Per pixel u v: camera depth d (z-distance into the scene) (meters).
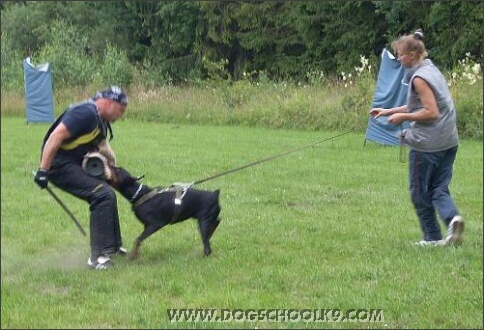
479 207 8.48
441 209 6.31
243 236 6.97
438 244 6.42
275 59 34.94
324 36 33.09
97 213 5.88
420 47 6.21
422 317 4.66
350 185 10.07
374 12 30.98
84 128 5.90
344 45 32.09
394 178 10.68
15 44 37.97
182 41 36.50
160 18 36.84
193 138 16.97
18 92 24.77
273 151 14.27
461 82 18.78
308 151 14.14
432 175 6.38
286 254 6.25
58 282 5.46
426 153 6.23
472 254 6.09
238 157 13.28
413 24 29.77
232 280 5.48
